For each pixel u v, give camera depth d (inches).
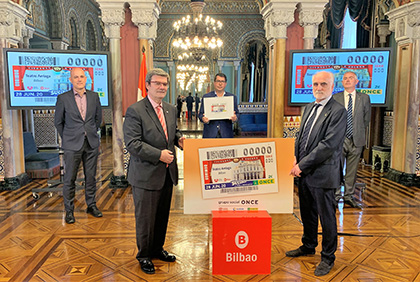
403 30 217.6
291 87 208.2
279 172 103.0
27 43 283.0
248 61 539.2
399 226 146.7
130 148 99.7
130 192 201.3
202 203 102.6
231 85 549.0
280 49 214.7
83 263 112.2
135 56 212.1
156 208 106.2
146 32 209.2
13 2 201.5
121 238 133.0
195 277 103.7
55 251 121.2
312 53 203.0
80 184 218.1
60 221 151.9
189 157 101.1
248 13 527.5
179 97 636.7
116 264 111.7
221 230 99.7
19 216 158.6
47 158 238.4
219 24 414.3
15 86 187.8
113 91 209.3
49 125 326.6
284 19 211.0
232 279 102.4
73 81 151.3
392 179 230.5
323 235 107.8
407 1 213.6
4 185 204.8
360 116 170.2
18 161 215.9
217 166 102.0
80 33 402.0
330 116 103.3
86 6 426.0
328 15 361.4
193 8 391.9
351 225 147.9
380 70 198.7
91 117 155.6
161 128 105.0
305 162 102.3
